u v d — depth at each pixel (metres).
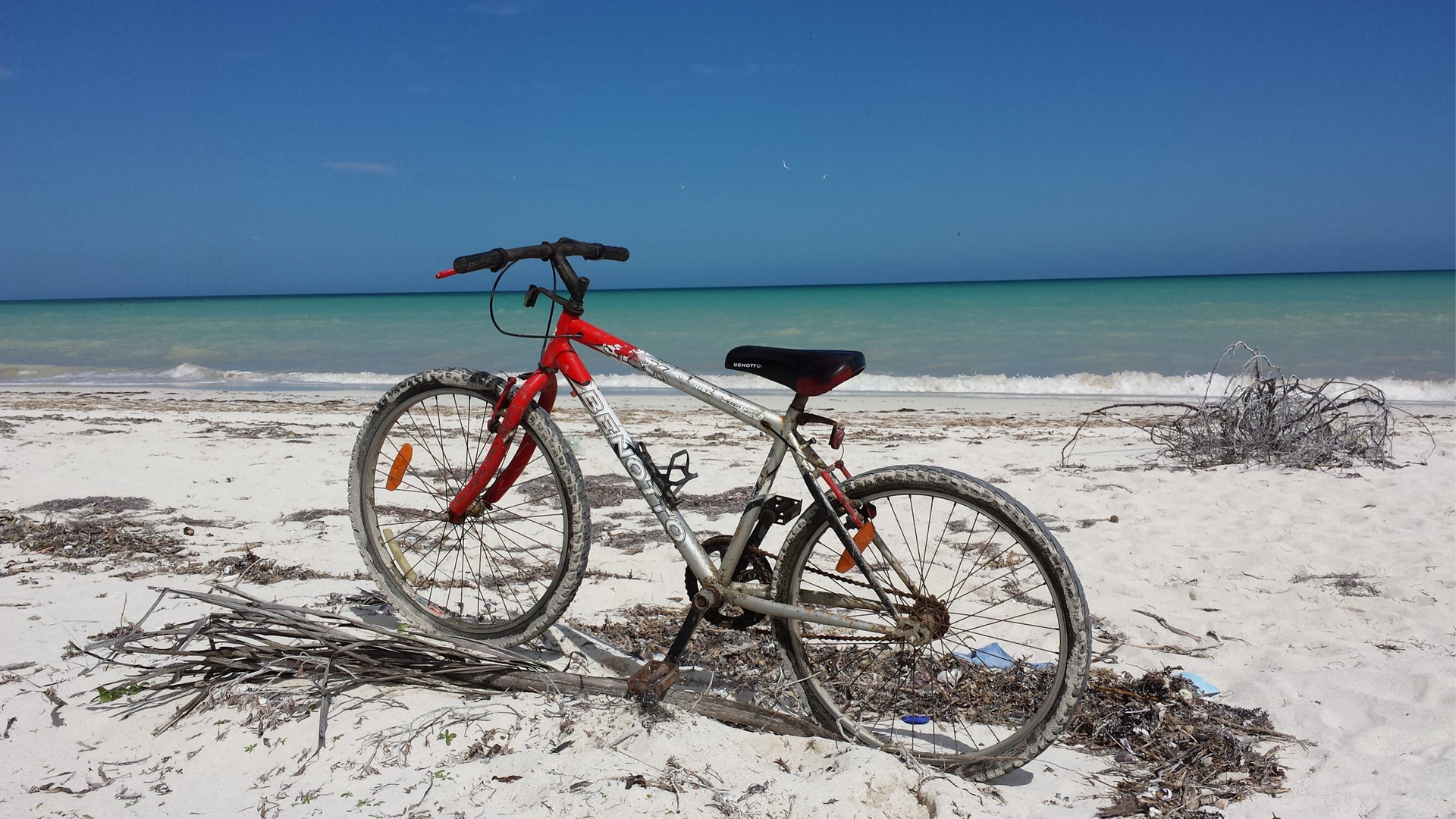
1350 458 6.71
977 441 8.16
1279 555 4.31
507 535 4.62
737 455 7.23
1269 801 2.17
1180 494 5.75
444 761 2.22
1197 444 7.09
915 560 4.29
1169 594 3.85
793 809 2.01
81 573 3.90
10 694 2.62
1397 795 2.16
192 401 12.41
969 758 2.31
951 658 2.90
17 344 25.19
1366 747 2.43
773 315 32.22
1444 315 22.16
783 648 2.59
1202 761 2.37
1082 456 7.20
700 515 5.21
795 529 2.52
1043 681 2.80
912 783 2.20
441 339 25.30
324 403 11.98
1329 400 7.23
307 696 2.50
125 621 3.26
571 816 1.97
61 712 2.50
